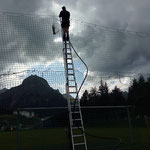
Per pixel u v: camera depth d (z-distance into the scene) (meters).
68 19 9.55
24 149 10.62
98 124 12.65
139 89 31.55
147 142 11.13
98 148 9.74
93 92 25.31
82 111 12.28
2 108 13.76
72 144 6.54
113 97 30.92
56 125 10.11
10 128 22.28
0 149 10.97
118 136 13.95
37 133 18.94
